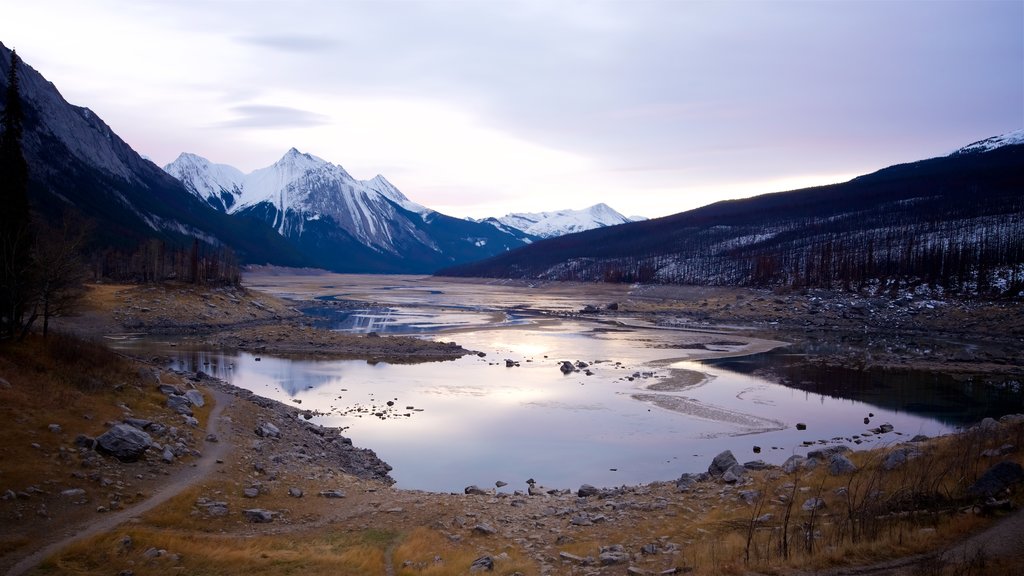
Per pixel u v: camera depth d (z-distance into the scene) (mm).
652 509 27141
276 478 31344
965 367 75125
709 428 48000
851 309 131125
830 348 92438
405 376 68562
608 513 27109
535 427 48094
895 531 19844
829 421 50062
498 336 105250
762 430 47500
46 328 44188
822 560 18078
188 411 38719
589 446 43469
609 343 97188
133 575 18750
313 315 143375
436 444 43781
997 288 129000
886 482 25516
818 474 28406
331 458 38312
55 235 55781
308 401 55719
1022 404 56062
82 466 26875
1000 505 20188
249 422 41031
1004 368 74625
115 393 37375
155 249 147625
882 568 17297
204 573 19359
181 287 116562
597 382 65375
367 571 20297
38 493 23875
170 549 21000
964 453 26969
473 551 22609
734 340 101875
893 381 66625
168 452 30812
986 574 15797
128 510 24438
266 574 19531
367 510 28062
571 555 21500
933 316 120500
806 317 130250
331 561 21000
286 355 81500
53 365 38281
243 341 88312
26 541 20734
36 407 31047
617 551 21672
